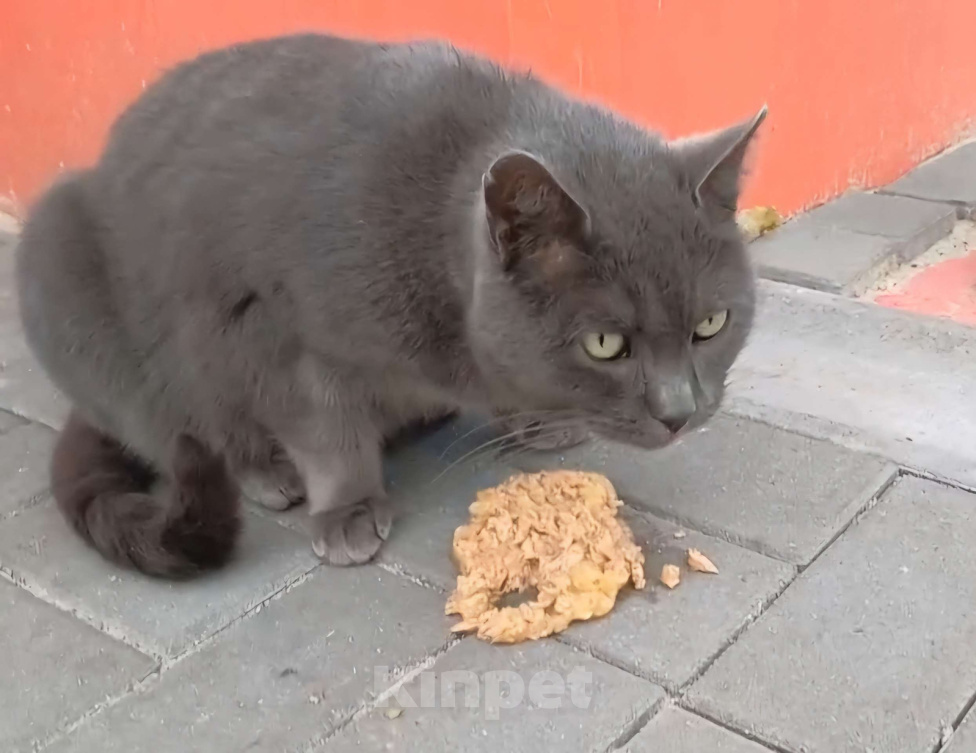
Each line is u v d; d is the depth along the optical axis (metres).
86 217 0.71
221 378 0.69
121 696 0.62
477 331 0.62
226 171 0.66
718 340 0.62
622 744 0.58
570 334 0.60
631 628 0.63
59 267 0.71
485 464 0.75
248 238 0.65
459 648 0.63
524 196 0.58
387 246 0.63
